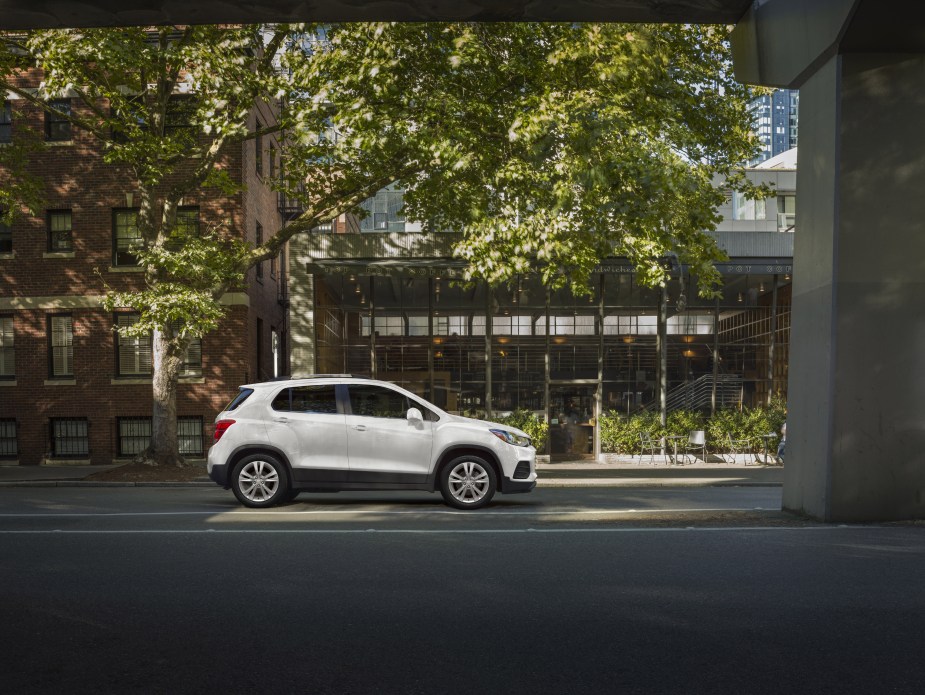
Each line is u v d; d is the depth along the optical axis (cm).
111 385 2366
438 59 1568
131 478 1747
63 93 1584
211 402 2348
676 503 1153
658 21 884
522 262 1611
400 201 2708
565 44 1483
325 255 2362
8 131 2362
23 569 638
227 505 1120
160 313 1659
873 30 762
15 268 2375
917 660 412
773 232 2394
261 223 2694
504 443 1085
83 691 377
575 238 1658
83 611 514
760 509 978
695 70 1883
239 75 1548
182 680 391
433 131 1498
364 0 748
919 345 819
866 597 532
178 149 1706
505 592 554
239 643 447
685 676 391
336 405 1103
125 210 2377
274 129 1666
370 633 463
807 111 878
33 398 2373
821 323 840
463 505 1062
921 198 810
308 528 840
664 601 526
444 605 522
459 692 373
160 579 600
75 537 785
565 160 1530
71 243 2386
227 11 757
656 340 2444
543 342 2444
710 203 1761
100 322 2369
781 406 2441
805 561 641
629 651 429
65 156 2362
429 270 2306
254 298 2553
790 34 857
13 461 2384
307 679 391
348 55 1491
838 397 818
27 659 423
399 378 2425
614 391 2434
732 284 2464
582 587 566
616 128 1484
